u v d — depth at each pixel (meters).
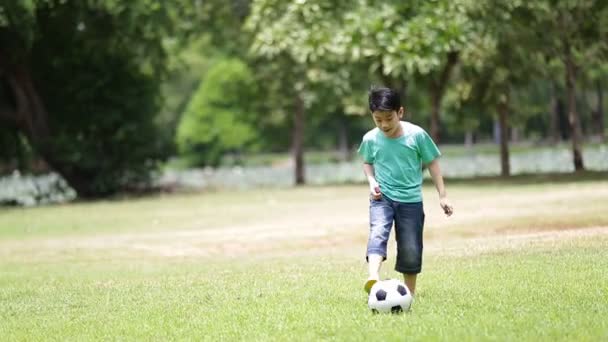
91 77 59.78
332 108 74.50
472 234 27.06
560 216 29.19
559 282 14.70
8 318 14.56
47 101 61.81
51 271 22.81
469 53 55.16
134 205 51.00
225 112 112.75
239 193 59.22
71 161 59.72
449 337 10.92
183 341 11.74
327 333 11.67
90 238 33.16
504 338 10.75
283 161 135.75
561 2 50.31
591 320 11.60
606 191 39.59
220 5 69.81
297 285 16.30
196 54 122.88
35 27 54.16
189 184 76.38
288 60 68.38
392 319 12.28
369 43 47.00
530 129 117.06
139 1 55.41
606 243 19.84
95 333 12.64
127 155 62.03
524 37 52.59
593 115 101.88
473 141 145.38
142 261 24.81
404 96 62.78
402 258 13.59
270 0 52.88
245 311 13.59
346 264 19.83
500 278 15.54
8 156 63.75
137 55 61.25
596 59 57.22
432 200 41.97
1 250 29.95
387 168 13.56
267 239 29.25
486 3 46.91
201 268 21.38
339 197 49.84
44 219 43.09
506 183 52.50
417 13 47.59
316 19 50.34
